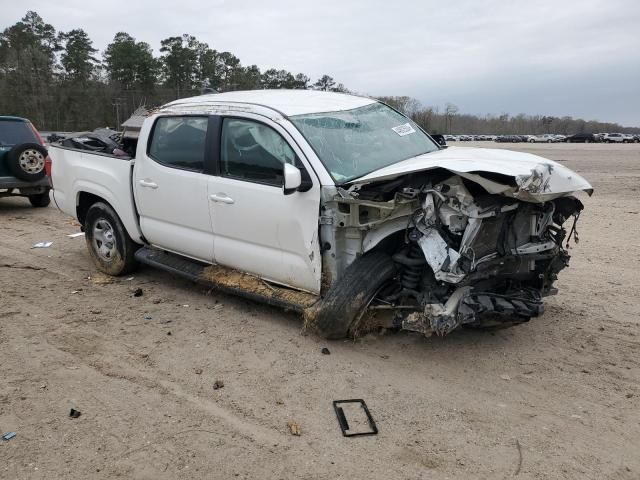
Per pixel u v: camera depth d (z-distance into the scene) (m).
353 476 3.04
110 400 3.80
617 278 6.50
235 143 4.95
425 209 3.93
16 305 5.59
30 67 72.88
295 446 3.30
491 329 4.87
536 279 4.58
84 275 6.62
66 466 3.11
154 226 5.81
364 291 4.29
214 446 3.30
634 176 19.73
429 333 4.12
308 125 4.71
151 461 3.16
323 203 4.32
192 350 4.57
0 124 10.60
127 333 4.92
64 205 6.95
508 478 3.03
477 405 3.74
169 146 5.52
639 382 4.04
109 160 6.18
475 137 98.12
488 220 3.94
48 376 4.13
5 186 10.39
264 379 4.09
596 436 3.40
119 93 72.81
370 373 4.16
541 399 3.82
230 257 5.13
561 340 4.75
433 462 3.16
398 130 5.41
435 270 3.87
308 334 4.81
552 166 4.08
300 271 4.59
